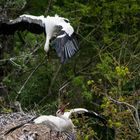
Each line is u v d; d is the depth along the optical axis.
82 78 21.12
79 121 16.52
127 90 17.81
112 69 20.28
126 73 16.02
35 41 20.28
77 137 15.60
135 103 16.58
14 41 21.23
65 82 20.92
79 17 22.30
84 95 19.86
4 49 20.72
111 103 16.20
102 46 22.25
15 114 15.34
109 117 15.97
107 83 19.64
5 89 20.17
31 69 20.72
